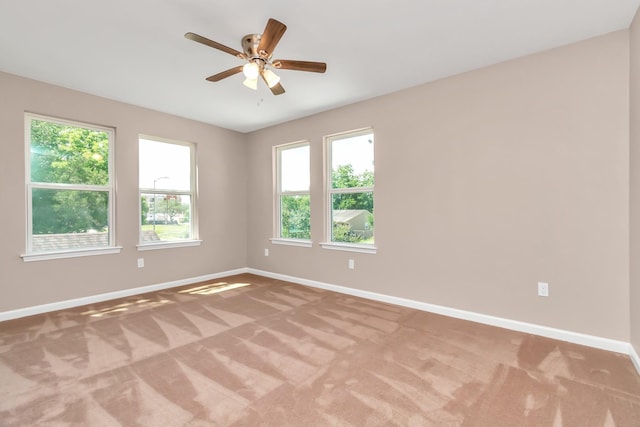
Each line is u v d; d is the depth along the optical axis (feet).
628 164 7.50
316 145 14.07
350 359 7.37
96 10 6.83
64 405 5.64
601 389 6.11
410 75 10.13
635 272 7.04
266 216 16.49
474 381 6.42
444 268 10.41
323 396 5.93
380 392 6.06
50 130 11.09
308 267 14.56
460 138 10.00
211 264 15.84
